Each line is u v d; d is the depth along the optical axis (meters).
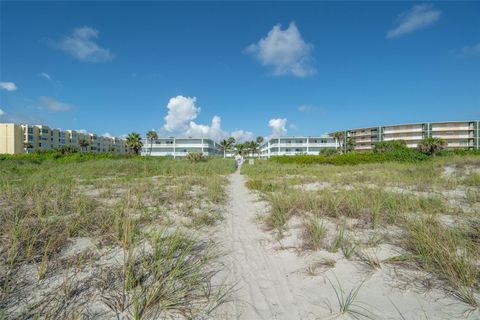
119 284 2.65
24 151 73.19
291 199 6.13
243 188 10.88
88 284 2.63
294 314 2.29
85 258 3.20
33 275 2.76
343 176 12.03
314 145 77.44
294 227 4.55
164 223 4.79
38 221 4.26
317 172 15.37
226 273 3.08
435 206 5.21
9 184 8.08
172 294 2.50
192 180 11.18
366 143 80.38
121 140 121.75
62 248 3.47
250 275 3.04
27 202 5.67
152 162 22.64
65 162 22.78
